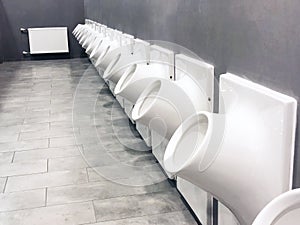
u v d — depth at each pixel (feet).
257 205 4.18
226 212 5.31
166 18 8.10
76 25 29.84
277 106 3.86
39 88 19.07
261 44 4.29
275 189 3.97
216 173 4.23
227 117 4.58
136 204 7.57
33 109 15.12
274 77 4.06
